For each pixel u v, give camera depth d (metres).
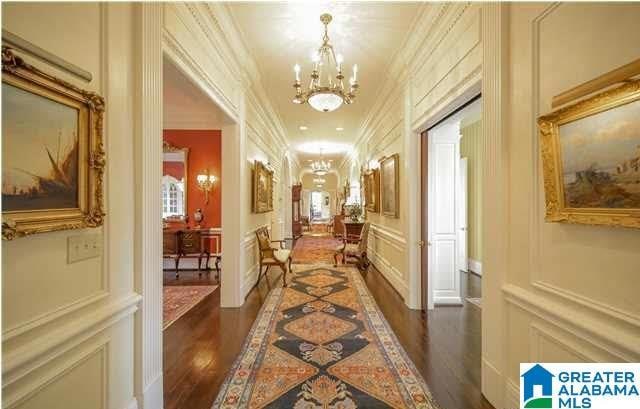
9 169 1.00
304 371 2.28
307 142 8.97
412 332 2.98
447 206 3.88
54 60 1.15
